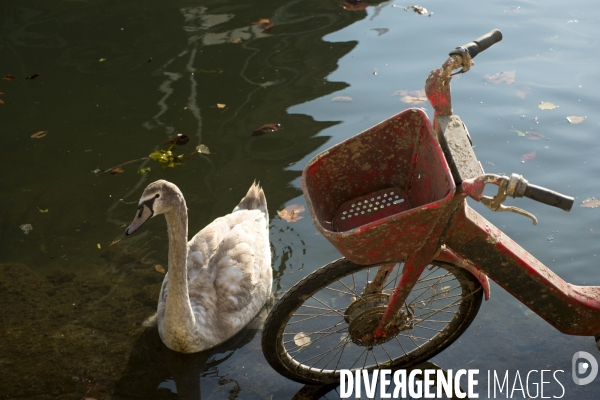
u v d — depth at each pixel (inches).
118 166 261.1
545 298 147.8
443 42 327.3
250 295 197.2
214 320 189.6
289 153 260.4
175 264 174.2
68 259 221.5
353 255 134.9
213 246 206.8
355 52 325.7
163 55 336.2
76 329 195.3
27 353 186.5
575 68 299.1
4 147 275.4
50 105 302.5
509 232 219.0
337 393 171.9
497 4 365.7
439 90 135.6
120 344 190.2
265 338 159.0
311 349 183.8
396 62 314.7
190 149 267.7
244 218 214.8
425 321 190.4
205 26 362.9
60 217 238.5
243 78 312.7
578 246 210.5
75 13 382.3
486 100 281.6
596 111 269.7
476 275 156.8
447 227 136.4
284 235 225.3
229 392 173.0
